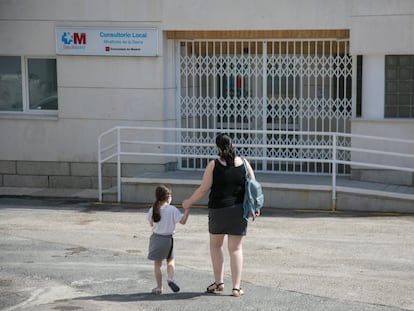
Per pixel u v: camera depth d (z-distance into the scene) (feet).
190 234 38.47
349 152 49.19
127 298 27.81
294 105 49.80
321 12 47.47
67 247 35.94
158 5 49.49
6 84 53.52
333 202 44.09
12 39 51.90
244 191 27.66
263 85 50.11
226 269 32.19
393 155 43.11
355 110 48.49
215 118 50.98
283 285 29.25
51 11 51.06
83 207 46.21
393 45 46.39
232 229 27.55
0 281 30.17
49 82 53.16
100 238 37.83
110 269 31.96
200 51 50.47
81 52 50.80
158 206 28.04
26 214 44.06
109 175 51.67
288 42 49.44
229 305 26.71
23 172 52.85
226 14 48.80
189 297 27.84
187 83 51.08
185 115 51.42
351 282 29.55
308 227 39.73
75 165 52.06
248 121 50.67
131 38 50.06
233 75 50.52
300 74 49.47
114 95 50.90
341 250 34.78
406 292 28.14
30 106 53.31
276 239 37.09
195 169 51.39
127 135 50.98
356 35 46.98
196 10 49.11
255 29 48.60
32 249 35.58
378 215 42.68
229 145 27.73
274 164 50.98
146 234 38.68
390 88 47.85
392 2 46.11
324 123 50.06
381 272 31.01
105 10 50.21
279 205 45.01
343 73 48.75
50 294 28.40
